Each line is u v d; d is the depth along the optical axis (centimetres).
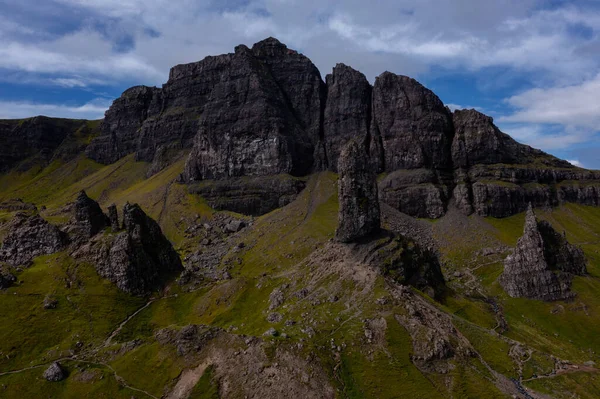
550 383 13712
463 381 13062
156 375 14262
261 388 12988
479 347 15225
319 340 14575
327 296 17575
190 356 14600
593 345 19862
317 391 12719
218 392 13200
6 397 13912
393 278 18275
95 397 13700
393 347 14162
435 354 13825
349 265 19112
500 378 13625
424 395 12469
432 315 16225
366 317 15438
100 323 18088
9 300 18138
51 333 17025
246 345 14375
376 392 12725
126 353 15700
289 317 16788
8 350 15850
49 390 14200
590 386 13775
